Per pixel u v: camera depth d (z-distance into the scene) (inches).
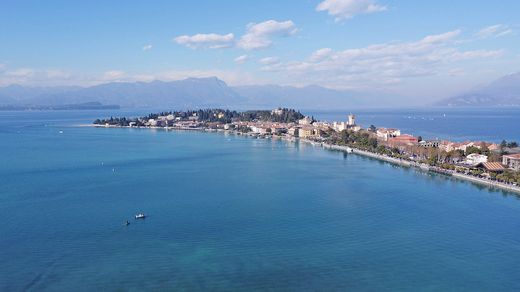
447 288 4714.6
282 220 6929.1
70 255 5482.3
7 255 5477.4
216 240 6018.7
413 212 7485.2
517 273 5098.4
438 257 5506.9
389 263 5310.0
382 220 6988.2
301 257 5442.9
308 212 7396.7
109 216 7135.8
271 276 4918.8
